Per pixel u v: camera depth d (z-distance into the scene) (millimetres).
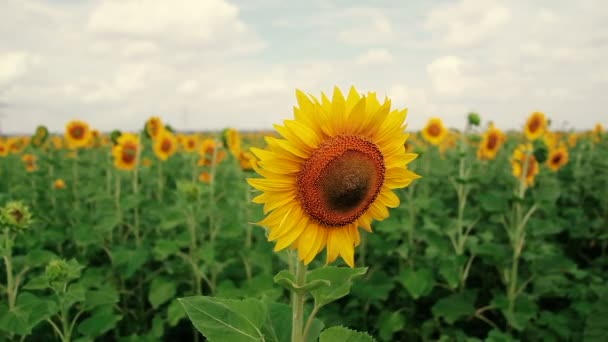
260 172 865
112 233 2771
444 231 2387
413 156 975
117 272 2375
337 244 938
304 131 854
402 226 2416
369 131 929
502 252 2203
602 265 2953
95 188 3227
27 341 1921
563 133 8023
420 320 2355
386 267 2654
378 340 2148
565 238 3416
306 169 873
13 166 4848
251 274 2281
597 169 4539
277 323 1015
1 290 1895
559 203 3953
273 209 885
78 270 1540
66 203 3621
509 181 3041
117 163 3129
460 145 2697
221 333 858
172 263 2271
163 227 2207
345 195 890
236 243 2262
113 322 1591
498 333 1935
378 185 958
